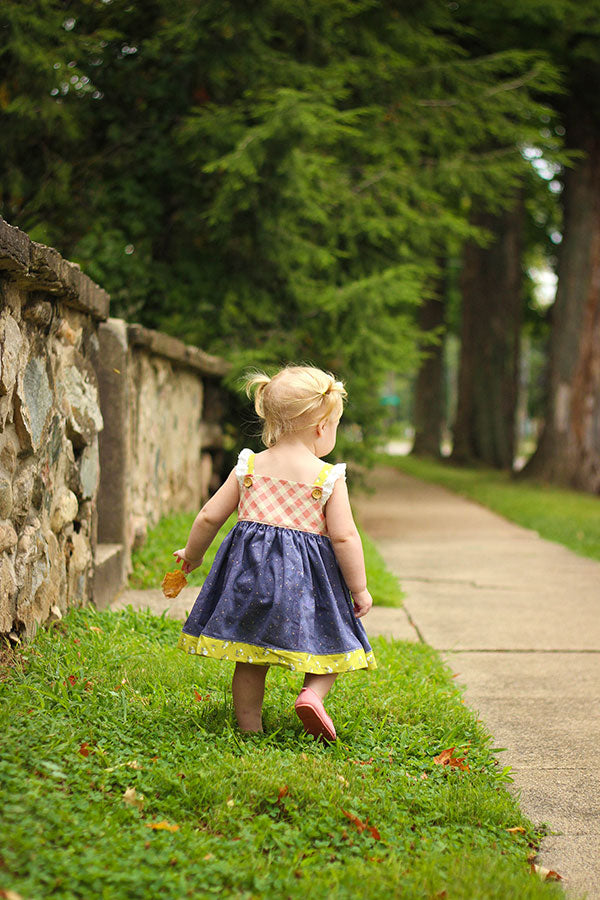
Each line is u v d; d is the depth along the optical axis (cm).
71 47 812
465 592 657
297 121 802
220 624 294
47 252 342
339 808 253
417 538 972
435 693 375
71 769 253
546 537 1002
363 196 998
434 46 1045
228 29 870
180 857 215
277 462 311
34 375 368
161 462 706
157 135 924
